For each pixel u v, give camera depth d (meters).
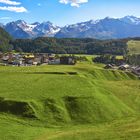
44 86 115.25
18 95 102.12
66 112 97.25
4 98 98.31
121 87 150.50
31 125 85.69
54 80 127.25
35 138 72.81
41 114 93.12
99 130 77.56
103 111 101.88
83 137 71.19
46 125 87.75
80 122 93.62
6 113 91.50
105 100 111.44
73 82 126.06
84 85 123.38
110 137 69.25
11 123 84.00
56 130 82.50
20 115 91.38
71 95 106.75
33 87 112.94
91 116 97.44
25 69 178.00
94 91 115.69
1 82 119.25
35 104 96.50
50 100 100.56
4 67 188.75
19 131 77.50
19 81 122.06
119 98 126.88
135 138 66.44
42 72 160.38
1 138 70.81
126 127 78.50
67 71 180.88
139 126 78.62
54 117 93.12
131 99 130.25
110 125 85.88
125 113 108.62
